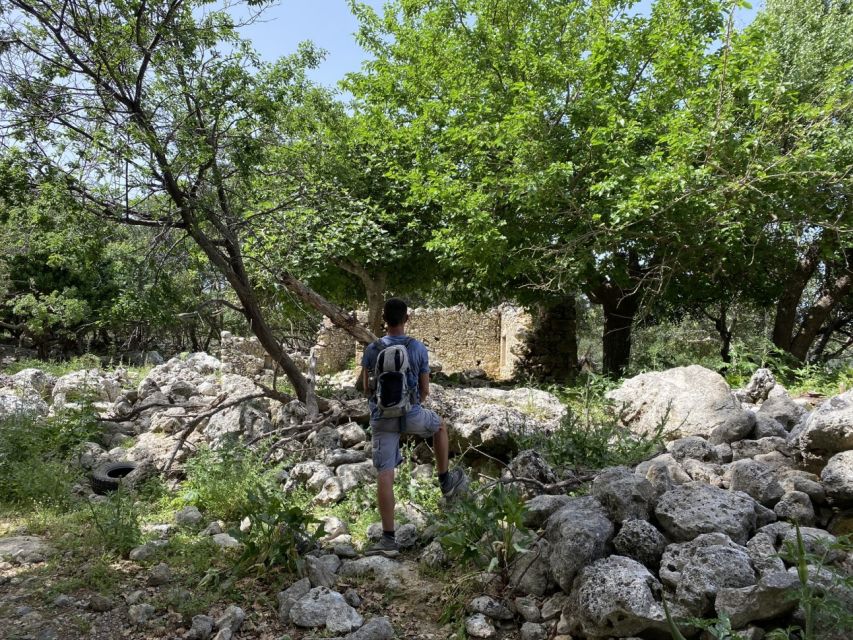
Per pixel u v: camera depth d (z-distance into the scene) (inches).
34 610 138.4
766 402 239.6
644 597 115.3
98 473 243.8
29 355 1049.5
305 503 210.2
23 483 211.8
